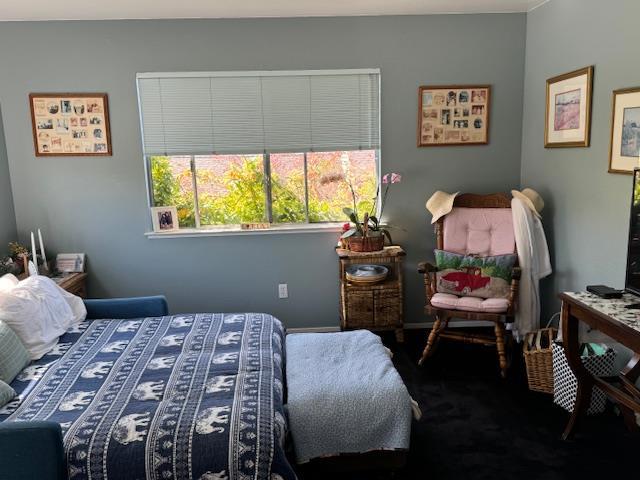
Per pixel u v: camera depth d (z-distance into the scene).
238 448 1.71
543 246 3.38
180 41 3.56
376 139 3.78
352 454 2.12
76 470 1.68
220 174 3.85
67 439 1.73
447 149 3.83
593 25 2.90
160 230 3.80
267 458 1.72
